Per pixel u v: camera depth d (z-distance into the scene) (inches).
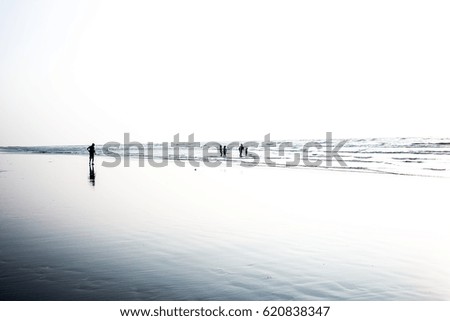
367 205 466.6
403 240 307.7
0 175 821.2
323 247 287.1
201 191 593.3
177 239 306.0
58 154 2145.7
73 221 371.6
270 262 251.4
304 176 812.0
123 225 355.9
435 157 1234.0
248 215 406.6
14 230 332.2
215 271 232.5
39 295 193.5
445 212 420.5
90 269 231.8
